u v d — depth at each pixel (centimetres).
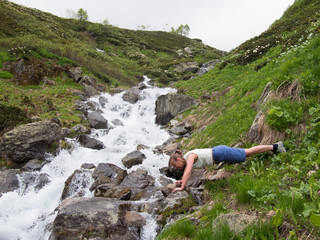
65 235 394
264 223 259
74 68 1903
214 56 4509
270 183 353
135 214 459
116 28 5391
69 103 1385
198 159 441
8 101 1137
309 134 404
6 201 624
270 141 471
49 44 2244
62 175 789
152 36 5888
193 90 1741
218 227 282
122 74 2538
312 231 232
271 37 1756
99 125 1220
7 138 802
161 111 1439
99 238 388
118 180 694
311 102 449
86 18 4962
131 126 1370
